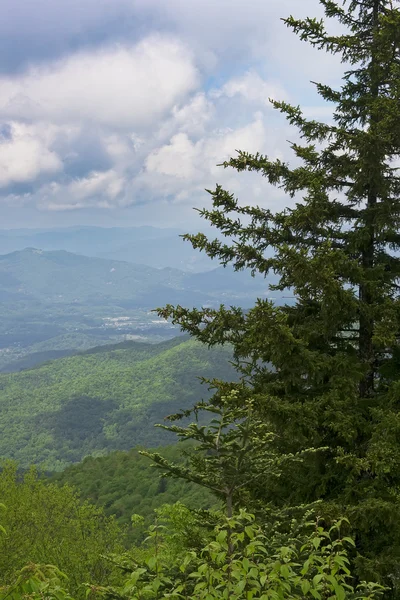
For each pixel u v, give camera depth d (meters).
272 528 4.98
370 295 9.45
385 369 9.85
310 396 9.33
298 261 8.34
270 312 8.20
